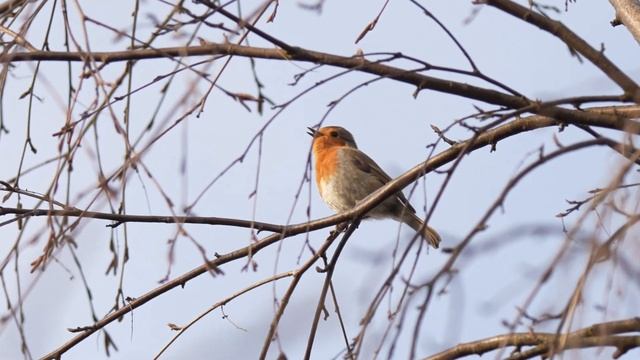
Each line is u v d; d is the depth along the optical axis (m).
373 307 7.15
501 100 9.04
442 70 8.77
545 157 7.06
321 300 9.84
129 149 7.68
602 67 8.77
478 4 8.77
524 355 8.93
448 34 8.67
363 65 8.73
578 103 8.39
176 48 8.43
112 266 9.38
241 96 8.08
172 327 10.20
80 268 8.13
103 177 8.09
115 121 7.69
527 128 10.05
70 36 8.31
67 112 8.29
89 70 8.05
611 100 8.45
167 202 7.64
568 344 6.64
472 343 9.05
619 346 8.61
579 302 6.43
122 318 10.29
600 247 6.39
